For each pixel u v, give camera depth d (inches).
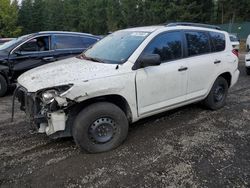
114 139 174.4
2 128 212.2
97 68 173.2
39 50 329.4
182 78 204.4
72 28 2657.5
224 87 246.8
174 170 153.9
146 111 188.1
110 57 188.9
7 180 147.0
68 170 154.7
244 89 324.8
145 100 185.6
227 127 209.9
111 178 147.3
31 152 174.7
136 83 178.2
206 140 188.5
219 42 241.1
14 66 314.8
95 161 163.2
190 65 209.3
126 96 175.0
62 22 2630.4
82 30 2674.7
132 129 205.5
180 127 209.0
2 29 2100.1
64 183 143.9
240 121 221.8
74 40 350.3
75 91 155.7
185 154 170.4
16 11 2144.4
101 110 166.1
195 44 219.3
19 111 253.8
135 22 2037.4
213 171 152.7
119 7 2308.1
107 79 166.9
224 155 169.2
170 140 188.2
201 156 167.9
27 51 323.3
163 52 196.1
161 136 194.2
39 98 159.2
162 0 1640.0
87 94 159.3
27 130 207.6
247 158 165.6
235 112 241.9
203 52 225.6
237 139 190.4
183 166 157.6
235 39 650.8
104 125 169.6
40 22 2490.2
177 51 205.3
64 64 189.2
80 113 164.4
